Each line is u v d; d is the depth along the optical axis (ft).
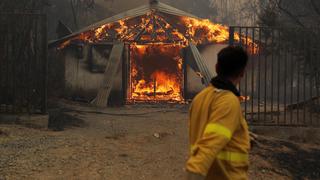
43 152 23.41
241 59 9.13
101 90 62.34
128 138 29.45
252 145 10.08
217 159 8.60
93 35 74.02
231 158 8.62
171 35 75.92
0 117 32.42
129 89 75.25
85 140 27.37
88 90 72.95
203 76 66.80
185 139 30.45
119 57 69.31
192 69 73.72
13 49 34.12
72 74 72.64
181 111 53.31
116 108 57.31
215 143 8.06
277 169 24.57
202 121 8.87
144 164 22.90
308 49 34.58
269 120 34.73
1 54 34.60
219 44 74.90
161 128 35.17
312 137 31.71
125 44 74.69
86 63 73.20
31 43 38.60
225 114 8.39
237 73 9.17
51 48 72.95
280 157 26.53
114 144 26.96
